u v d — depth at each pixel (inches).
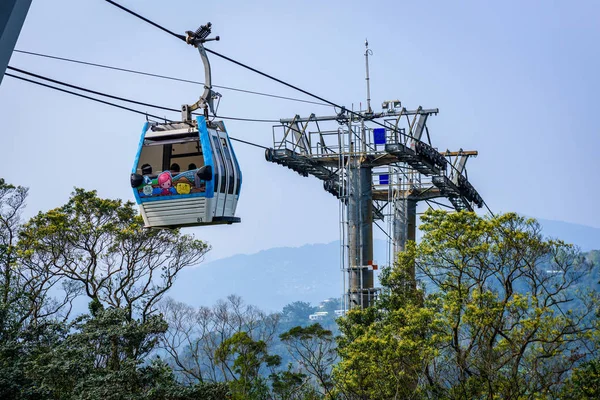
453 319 2065.7
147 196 1116.5
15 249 2498.8
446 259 2156.7
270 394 2738.7
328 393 2217.0
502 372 2068.2
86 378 1788.9
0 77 415.8
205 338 3063.5
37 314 2484.0
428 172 2854.3
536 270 2256.4
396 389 1974.7
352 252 2608.3
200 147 1108.5
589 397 1977.1
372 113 2687.0
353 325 2316.7
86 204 2591.0
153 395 1770.4
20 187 2618.1
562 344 2121.1
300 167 2704.2
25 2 412.8
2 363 1784.0
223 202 1128.2
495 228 2129.7
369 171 2674.7
